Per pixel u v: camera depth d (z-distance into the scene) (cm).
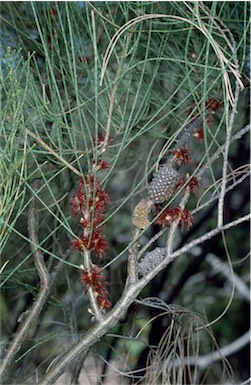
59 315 220
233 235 276
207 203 125
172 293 242
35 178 154
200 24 118
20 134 134
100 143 130
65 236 187
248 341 253
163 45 154
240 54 157
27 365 194
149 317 220
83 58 143
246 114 196
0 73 122
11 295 224
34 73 166
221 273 288
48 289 135
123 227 243
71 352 124
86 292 126
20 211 117
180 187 126
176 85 166
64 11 158
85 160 161
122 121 129
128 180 219
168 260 121
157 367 150
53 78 121
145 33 161
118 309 122
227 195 241
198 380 255
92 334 123
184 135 132
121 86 168
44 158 153
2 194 125
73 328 174
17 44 172
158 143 181
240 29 152
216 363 264
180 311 152
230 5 163
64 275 212
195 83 163
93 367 216
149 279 121
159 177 121
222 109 177
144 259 122
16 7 172
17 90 119
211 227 252
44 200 183
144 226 121
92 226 120
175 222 122
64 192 172
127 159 183
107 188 213
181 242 248
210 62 154
